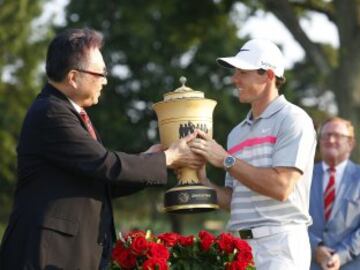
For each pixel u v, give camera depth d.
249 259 5.30
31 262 4.78
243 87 5.75
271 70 5.71
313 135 5.62
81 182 4.98
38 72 28.78
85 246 4.92
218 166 5.52
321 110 42.00
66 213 4.89
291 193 5.60
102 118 33.97
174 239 5.38
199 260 5.34
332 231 7.35
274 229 5.61
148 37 33.41
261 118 5.71
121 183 5.04
